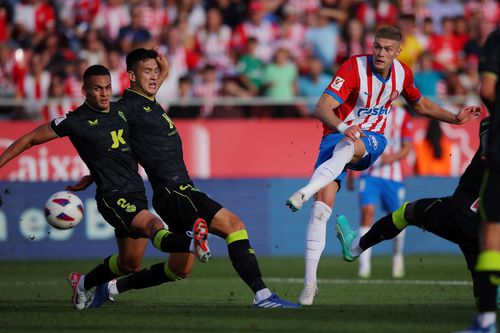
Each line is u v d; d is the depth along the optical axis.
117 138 26.84
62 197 27.66
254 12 66.44
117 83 59.22
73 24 66.12
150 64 27.55
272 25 67.00
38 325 23.14
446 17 67.62
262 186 53.38
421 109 30.12
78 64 59.62
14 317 25.05
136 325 22.81
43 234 51.91
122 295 33.31
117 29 66.50
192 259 27.53
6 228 51.66
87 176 28.17
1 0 66.69
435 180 53.81
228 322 23.00
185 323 23.00
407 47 62.28
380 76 28.28
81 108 26.86
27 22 66.12
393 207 42.72
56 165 53.66
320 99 28.02
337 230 28.89
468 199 25.03
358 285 37.81
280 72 60.88
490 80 20.30
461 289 35.47
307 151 55.53
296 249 53.69
